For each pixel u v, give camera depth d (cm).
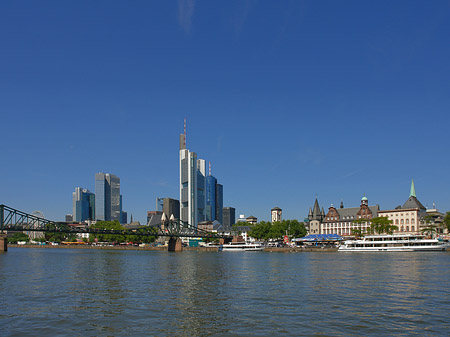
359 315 4350
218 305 4941
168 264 11819
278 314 4422
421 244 18550
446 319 4159
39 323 4056
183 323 4050
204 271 9406
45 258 15062
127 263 12294
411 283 6806
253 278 7825
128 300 5294
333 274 8388
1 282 7200
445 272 8500
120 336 3619
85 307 4825
